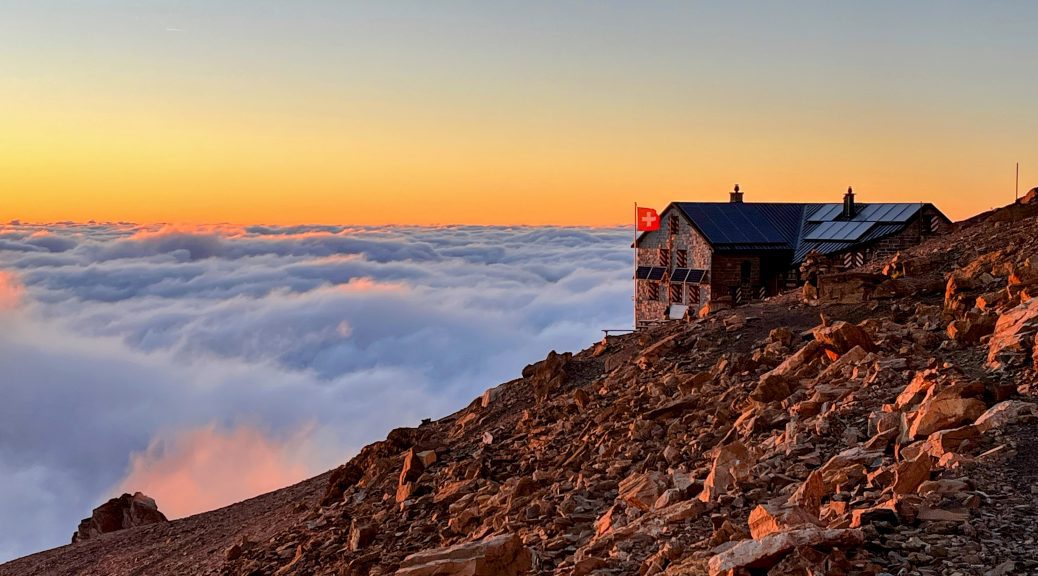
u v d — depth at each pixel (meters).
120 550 40.28
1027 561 9.91
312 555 22.75
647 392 26.56
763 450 17.39
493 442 28.52
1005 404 14.45
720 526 13.74
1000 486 12.09
